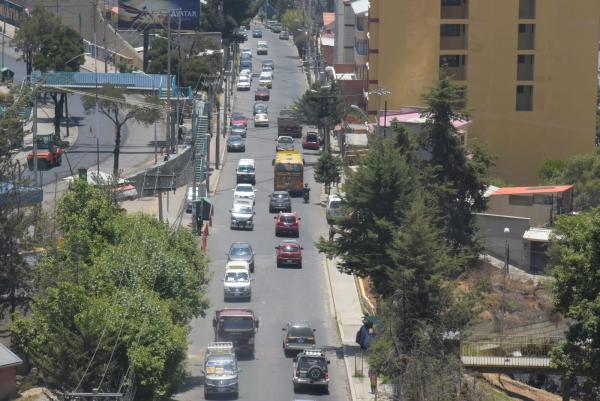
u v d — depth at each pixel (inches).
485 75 6579.7
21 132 3860.7
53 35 7711.6
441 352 2950.3
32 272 3454.7
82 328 2795.3
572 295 3070.9
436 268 3216.0
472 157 4825.3
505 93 6584.6
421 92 6584.6
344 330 3986.2
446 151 4522.6
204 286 4030.5
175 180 5989.2
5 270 3425.2
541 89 6599.4
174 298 3344.0
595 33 6584.6
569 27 6574.8
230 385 3277.6
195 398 3284.9
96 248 3385.8
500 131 6609.3
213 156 7106.3
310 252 5054.1
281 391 3393.2
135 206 5590.6
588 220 3127.5
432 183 4397.1
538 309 4178.2
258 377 3516.2
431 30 6555.1
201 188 5610.2
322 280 4648.1
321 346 3860.7
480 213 5004.9
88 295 2970.0
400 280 3184.1
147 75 7204.7
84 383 2802.7
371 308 4124.0
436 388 2827.3
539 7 6555.1
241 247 4756.4
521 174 6633.9
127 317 2901.1
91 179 5349.4
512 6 6545.3
